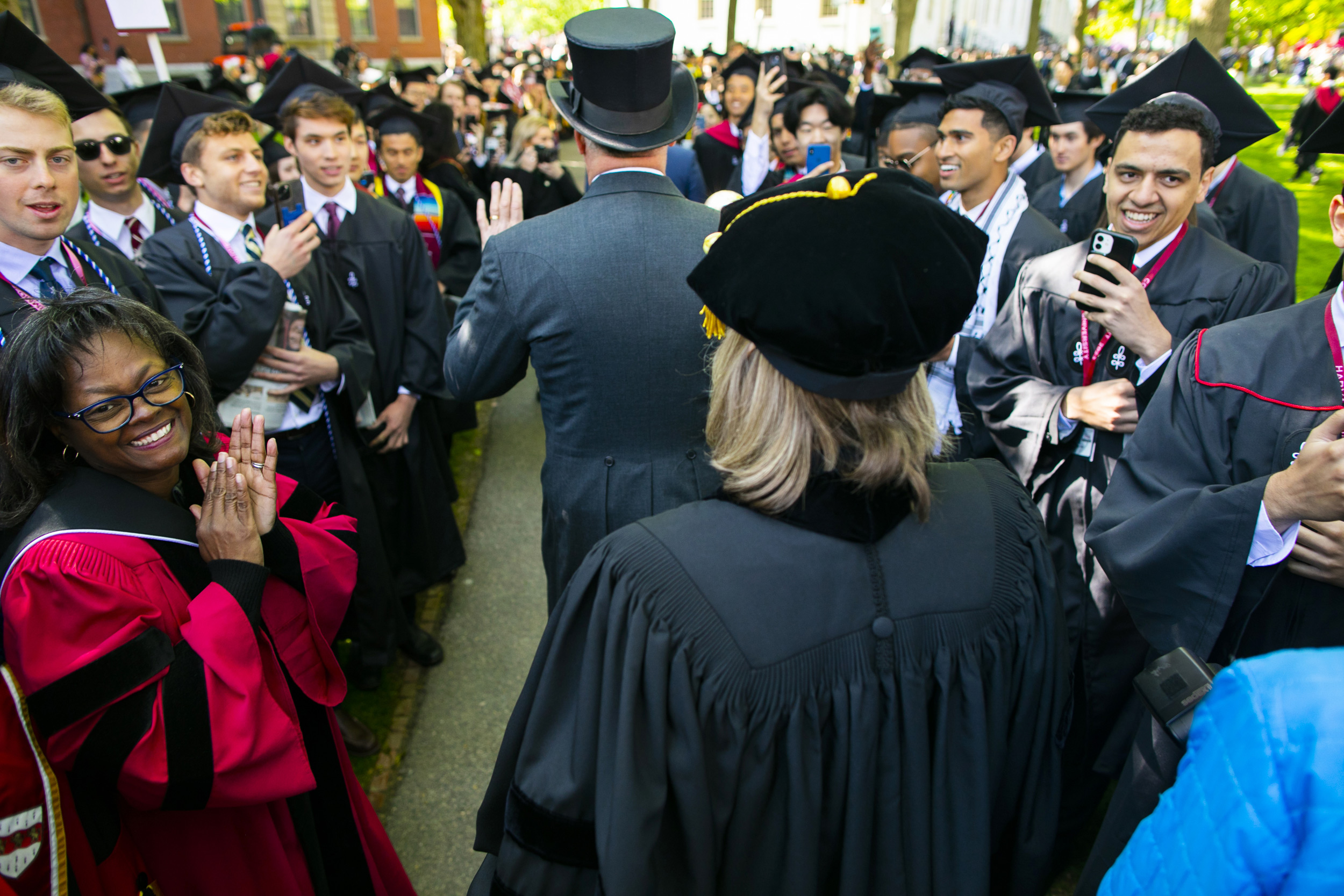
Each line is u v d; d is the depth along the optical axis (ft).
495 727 8.72
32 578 3.90
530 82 53.98
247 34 47.16
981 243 3.00
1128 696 6.38
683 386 5.84
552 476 6.24
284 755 4.25
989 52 108.37
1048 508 6.96
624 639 3.00
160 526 4.41
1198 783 2.02
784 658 2.91
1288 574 4.80
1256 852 1.83
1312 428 4.76
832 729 3.02
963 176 8.65
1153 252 6.77
